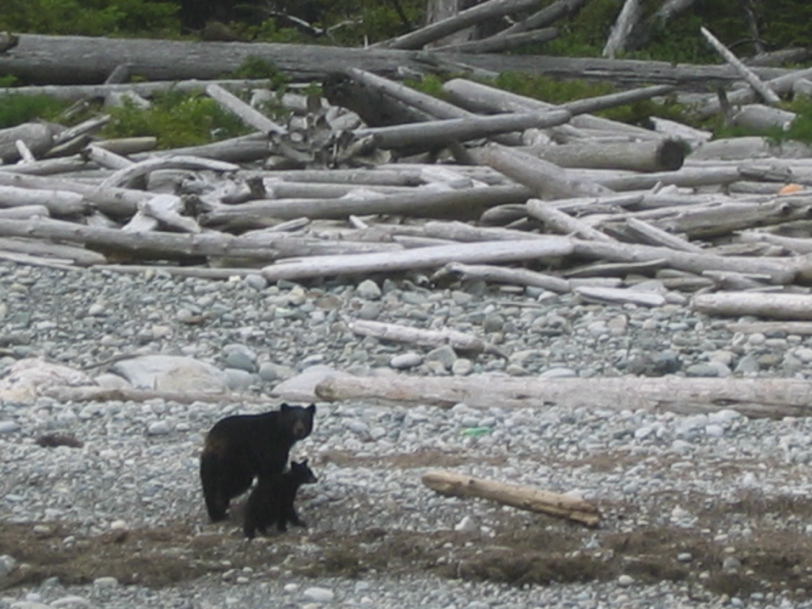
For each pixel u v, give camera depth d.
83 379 18.52
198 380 18.52
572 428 16.08
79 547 12.09
